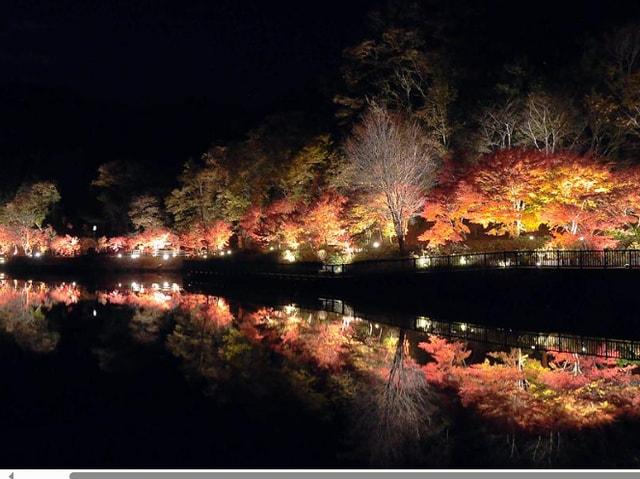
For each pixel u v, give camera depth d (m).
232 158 63.72
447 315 33.75
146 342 28.02
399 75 52.78
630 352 24.27
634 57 40.44
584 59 42.94
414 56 51.50
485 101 47.62
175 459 13.99
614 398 18.08
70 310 40.06
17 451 14.45
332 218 45.84
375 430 15.78
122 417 17.00
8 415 17.09
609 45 40.75
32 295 50.44
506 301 30.94
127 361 23.92
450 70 50.38
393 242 47.12
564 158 33.72
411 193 42.28
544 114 40.72
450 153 45.16
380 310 37.91
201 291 53.62
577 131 41.72
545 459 13.57
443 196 37.75
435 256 38.50
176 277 70.31
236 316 36.69
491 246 39.34
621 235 34.62
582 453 13.97
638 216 33.94
